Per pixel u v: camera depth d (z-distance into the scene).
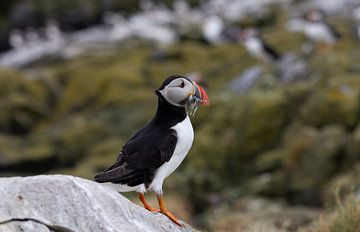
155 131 5.34
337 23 27.42
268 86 18.61
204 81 20.95
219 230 11.95
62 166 19.25
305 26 26.12
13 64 33.34
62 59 31.55
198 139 16.86
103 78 24.80
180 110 5.39
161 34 32.53
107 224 4.72
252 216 12.70
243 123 16.84
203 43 29.92
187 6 40.97
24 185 4.73
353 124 15.48
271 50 24.58
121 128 19.89
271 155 15.70
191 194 15.21
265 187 14.69
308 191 14.15
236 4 37.16
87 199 4.76
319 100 16.00
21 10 39.94
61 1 40.12
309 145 14.88
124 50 30.70
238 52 26.11
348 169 14.16
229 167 16.30
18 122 23.27
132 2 41.03
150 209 5.33
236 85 19.81
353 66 18.02
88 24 40.19
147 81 24.38
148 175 5.26
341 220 8.56
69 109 23.98
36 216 4.60
